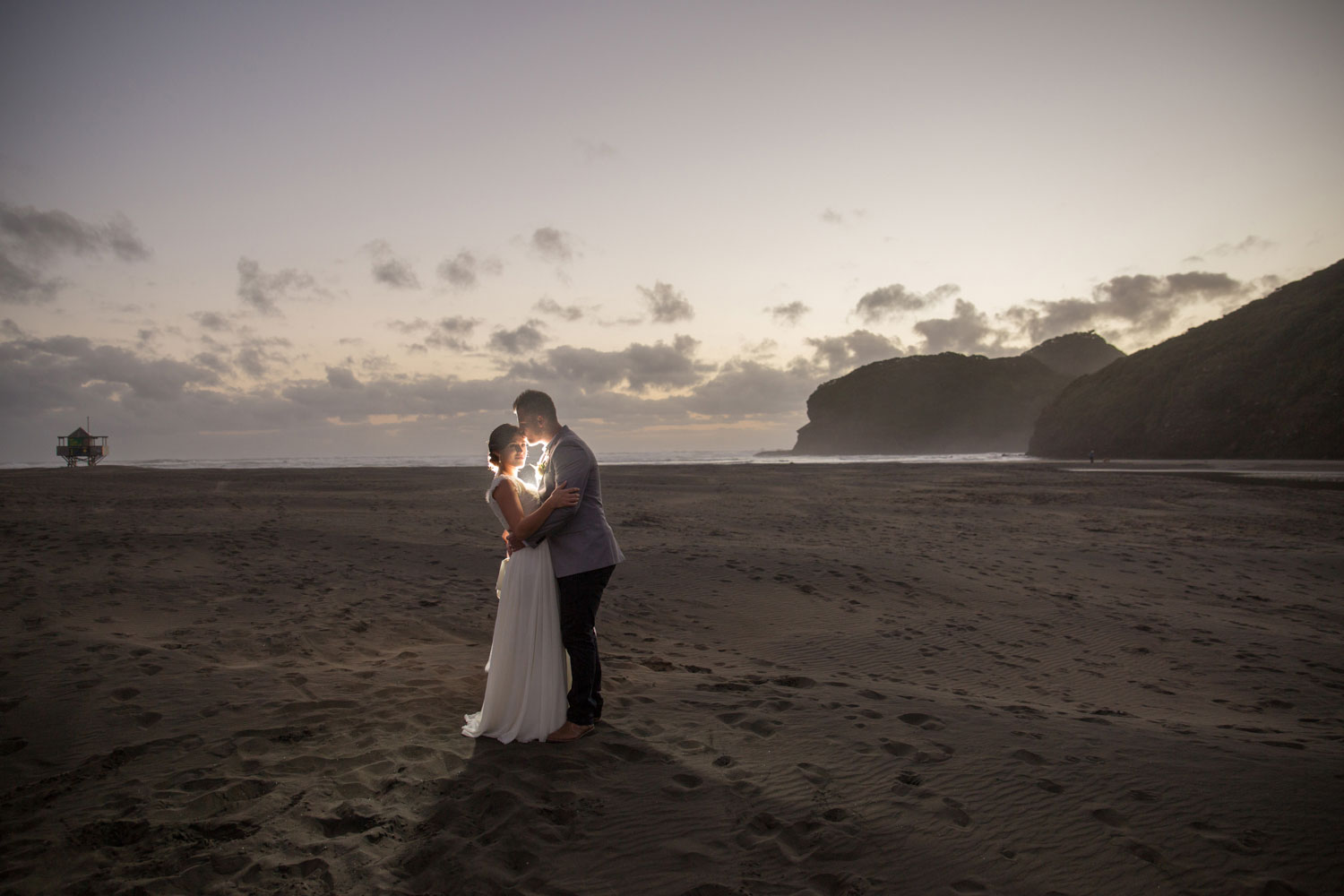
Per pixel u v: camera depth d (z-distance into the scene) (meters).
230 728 3.92
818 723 4.30
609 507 19.20
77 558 9.02
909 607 8.77
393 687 4.74
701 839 2.91
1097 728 4.48
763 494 25.56
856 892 2.53
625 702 4.65
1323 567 12.24
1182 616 8.85
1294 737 4.71
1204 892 2.52
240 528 12.94
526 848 2.79
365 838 2.84
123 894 2.41
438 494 23.61
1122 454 90.25
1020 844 2.87
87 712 4.04
